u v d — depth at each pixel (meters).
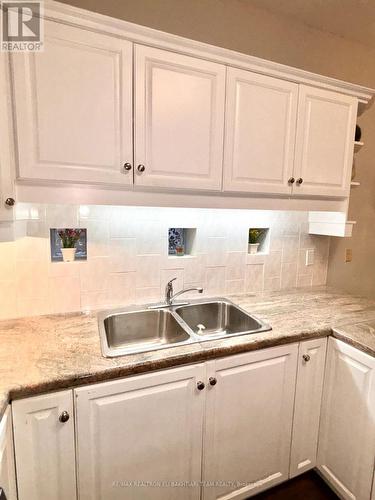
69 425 1.04
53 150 1.14
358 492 1.39
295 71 1.51
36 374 1.01
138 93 1.23
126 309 1.64
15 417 0.96
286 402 1.46
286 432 1.49
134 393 1.12
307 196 1.72
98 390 1.06
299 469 1.56
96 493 1.12
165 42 1.24
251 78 1.43
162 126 1.29
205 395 1.26
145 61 1.22
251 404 1.37
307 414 1.53
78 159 1.18
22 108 1.08
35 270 1.49
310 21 1.95
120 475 1.15
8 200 1.10
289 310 1.72
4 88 1.05
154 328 1.67
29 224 1.44
